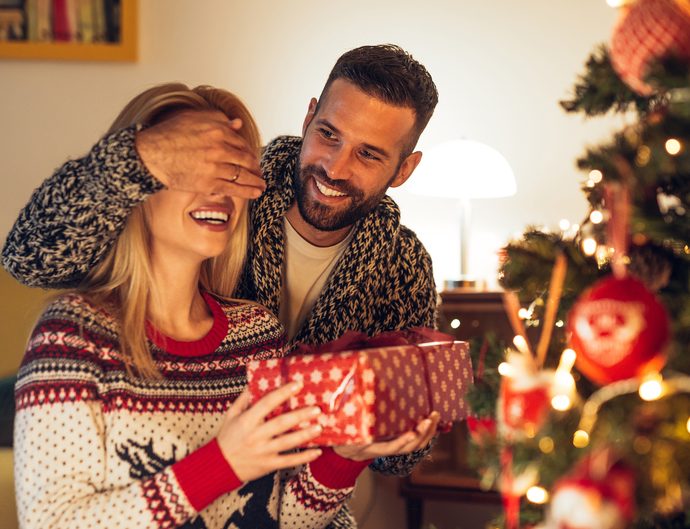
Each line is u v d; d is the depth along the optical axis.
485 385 1.00
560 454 0.84
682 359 0.89
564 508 0.77
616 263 0.84
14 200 3.21
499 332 2.69
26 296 2.67
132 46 3.17
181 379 1.35
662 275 0.91
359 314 1.75
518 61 3.09
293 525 1.39
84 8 3.17
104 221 1.32
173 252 1.37
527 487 0.90
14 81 3.21
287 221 1.76
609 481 0.78
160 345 1.35
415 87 1.69
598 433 0.83
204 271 1.54
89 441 1.23
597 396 0.89
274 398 1.14
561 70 3.07
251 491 1.36
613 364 0.82
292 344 1.74
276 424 1.14
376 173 1.69
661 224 0.86
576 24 3.05
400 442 1.19
